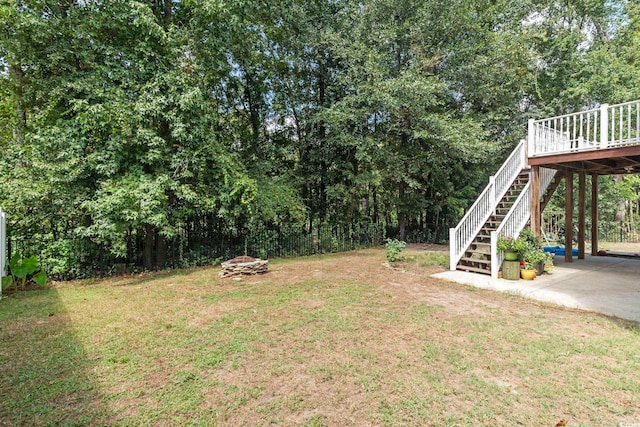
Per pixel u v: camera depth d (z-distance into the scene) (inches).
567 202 368.5
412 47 491.8
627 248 507.5
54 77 297.9
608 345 146.0
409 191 618.2
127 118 289.9
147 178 305.3
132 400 107.5
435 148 522.3
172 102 313.9
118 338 157.5
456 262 327.9
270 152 506.9
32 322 180.7
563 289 247.6
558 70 596.4
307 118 505.0
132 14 299.7
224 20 354.3
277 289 252.1
